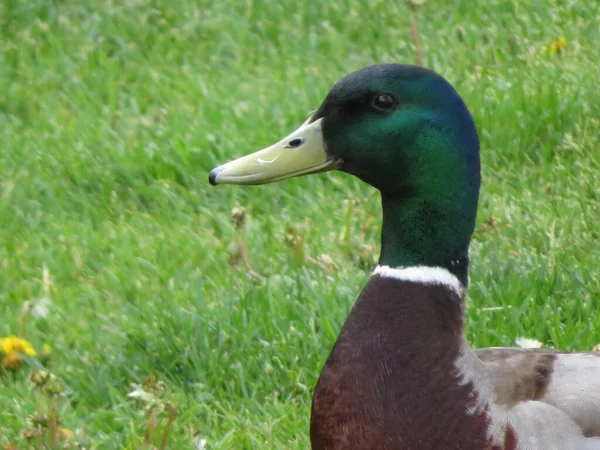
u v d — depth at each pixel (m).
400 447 6.96
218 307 10.17
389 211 7.36
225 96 14.24
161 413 8.41
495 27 15.20
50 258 11.33
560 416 7.05
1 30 15.95
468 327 9.74
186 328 9.83
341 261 11.02
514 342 9.60
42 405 8.89
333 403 7.12
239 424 8.94
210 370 9.54
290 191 12.41
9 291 10.87
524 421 6.98
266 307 10.11
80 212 12.34
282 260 11.08
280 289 10.30
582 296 10.14
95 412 9.11
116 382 9.54
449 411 6.95
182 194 12.44
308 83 14.21
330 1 16.22
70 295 10.80
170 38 15.83
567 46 14.38
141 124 13.62
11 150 13.24
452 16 15.66
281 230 11.73
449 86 7.27
